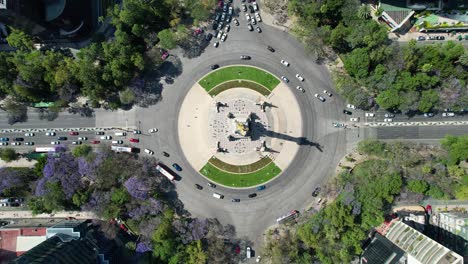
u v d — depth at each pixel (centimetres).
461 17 10388
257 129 10844
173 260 10144
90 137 10831
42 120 10856
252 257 10756
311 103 10794
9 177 10200
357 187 10106
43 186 10031
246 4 10750
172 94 10838
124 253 10625
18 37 9950
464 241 9275
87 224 10700
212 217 10831
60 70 9962
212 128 10875
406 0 10431
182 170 10875
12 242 10244
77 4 10131
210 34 10800
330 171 10788
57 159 10206
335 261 10050
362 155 10725
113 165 10206
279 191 10806
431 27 10488
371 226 10131
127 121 10838
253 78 10831
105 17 10806
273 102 10838
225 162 10844
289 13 10475
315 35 10225
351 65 10075
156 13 10312
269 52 10788
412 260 8919
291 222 10700
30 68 9900
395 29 10488
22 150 10838
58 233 9956
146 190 10256
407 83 9912
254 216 10812
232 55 10812
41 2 9731
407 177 10138
